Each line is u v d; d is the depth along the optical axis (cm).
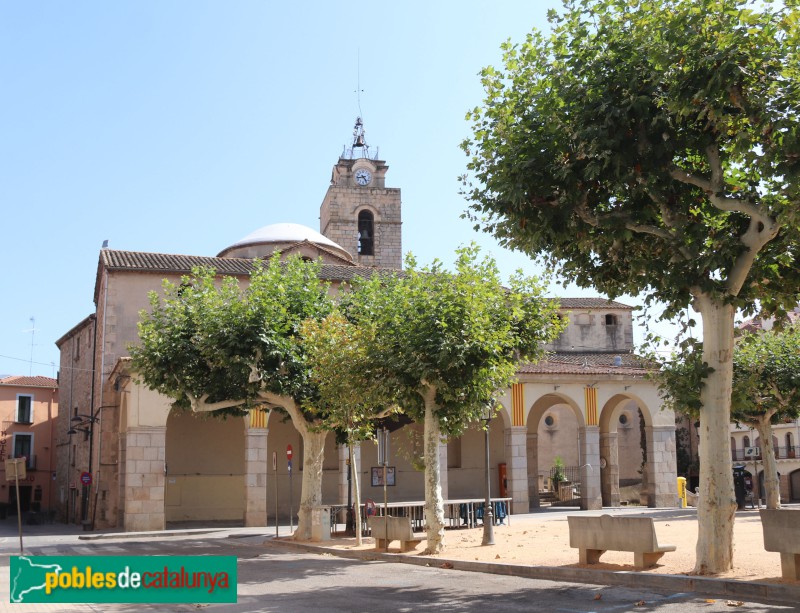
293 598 1283
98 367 4012
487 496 2067
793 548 1138
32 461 5659
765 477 3019
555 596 1216
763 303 1424
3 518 5197
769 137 1165
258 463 3297
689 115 1289
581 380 3753
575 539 1486
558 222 1362
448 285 1931
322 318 2403
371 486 3944
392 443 3991
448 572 1628
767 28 1173
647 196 1366
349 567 1781
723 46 1177
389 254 5803
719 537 1262
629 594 1201
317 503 2469
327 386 2112
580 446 3769
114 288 3722
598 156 1266
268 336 2277
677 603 1101
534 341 2134
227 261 4003
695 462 5572
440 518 1952
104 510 3666
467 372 1895
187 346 2320
